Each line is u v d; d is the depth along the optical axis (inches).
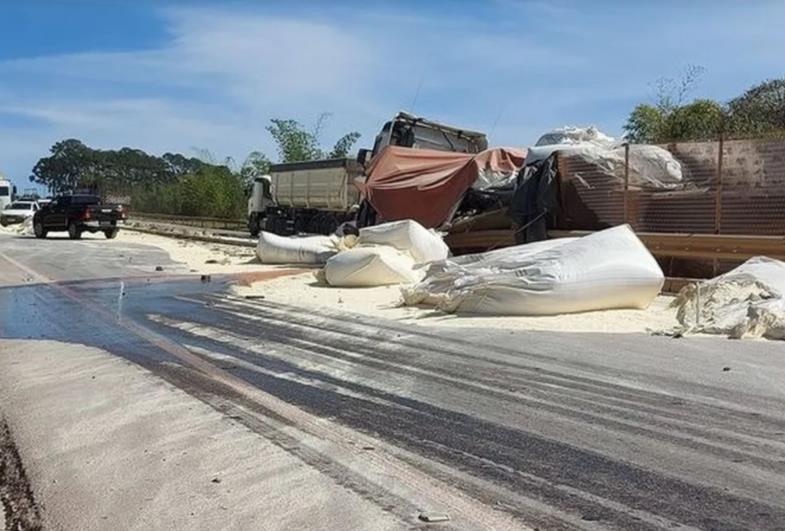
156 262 943.0
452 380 321.7
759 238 586.9
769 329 419.5
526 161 801.6
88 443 239.6
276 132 2645.2
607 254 506.9
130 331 446.0
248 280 733.9
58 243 1302.9
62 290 653.9
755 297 466.0
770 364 347.6
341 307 549.0
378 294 619.8
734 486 202.2
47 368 344.2
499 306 497.7
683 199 652.1
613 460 222.7
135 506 192.2
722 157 626.8
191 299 596.7
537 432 249.4
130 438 243.0
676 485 203.2
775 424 256.1
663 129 1357.0
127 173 4881.9
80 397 292.5
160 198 3110.2
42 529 182.5
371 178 954.7
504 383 315.9
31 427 257.4
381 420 262.8
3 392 304.2
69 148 5280.5
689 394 296.0
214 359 364.8
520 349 387.9
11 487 208.5
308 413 270.8
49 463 224.2
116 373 331.6
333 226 1395.2
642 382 316.2
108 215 1459.2
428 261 701.3
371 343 407.2
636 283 504.1
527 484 204.7
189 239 1438.2
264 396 293.9
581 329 447.5
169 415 266.7
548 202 748.0
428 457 225.8
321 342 410.6
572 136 882.8
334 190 1376.7
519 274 499.5
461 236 847.1
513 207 769.6
